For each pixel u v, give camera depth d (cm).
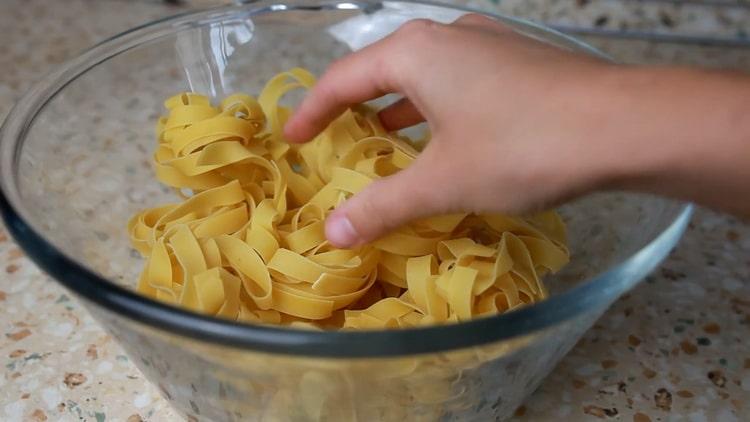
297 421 41
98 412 45
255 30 59
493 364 38
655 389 47
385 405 40
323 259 44
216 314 41
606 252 47
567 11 73
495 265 41
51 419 45
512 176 35
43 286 52
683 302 52
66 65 51
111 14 76
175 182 48
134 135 57
